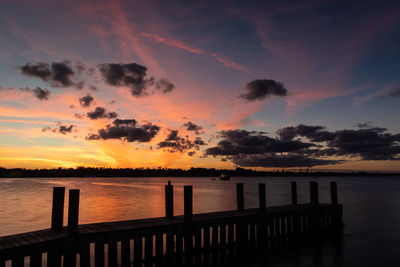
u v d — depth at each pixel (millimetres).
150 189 82562
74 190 9562
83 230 10250
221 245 13531
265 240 15148
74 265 9453
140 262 10852
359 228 21188
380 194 63719
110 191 71500
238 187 16297
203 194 61625
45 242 8938
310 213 17828
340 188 97188
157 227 11406
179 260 11852
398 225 22594
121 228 10656
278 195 60938
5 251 8203
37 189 79562
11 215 29062
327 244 16219
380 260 13383
